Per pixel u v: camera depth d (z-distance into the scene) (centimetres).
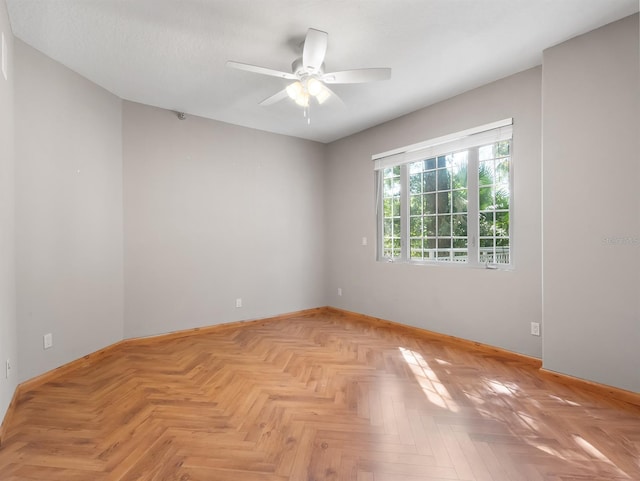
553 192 275
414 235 431
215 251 434
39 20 236
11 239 236
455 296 373
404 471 167
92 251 326
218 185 438
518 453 181
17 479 163
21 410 228
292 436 197
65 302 297
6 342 216
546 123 279
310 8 227
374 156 467
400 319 435
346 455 180
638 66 235
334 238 537
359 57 289
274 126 465
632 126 237
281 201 498
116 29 248
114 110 356
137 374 289
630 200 238
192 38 261
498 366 305
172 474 166
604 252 250
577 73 261
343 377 281
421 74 321
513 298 324
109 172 348
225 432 201
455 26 248
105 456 180
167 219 396
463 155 375
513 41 268
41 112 276
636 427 206
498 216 344
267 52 281
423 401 239
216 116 424
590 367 256
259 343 375
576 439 194
